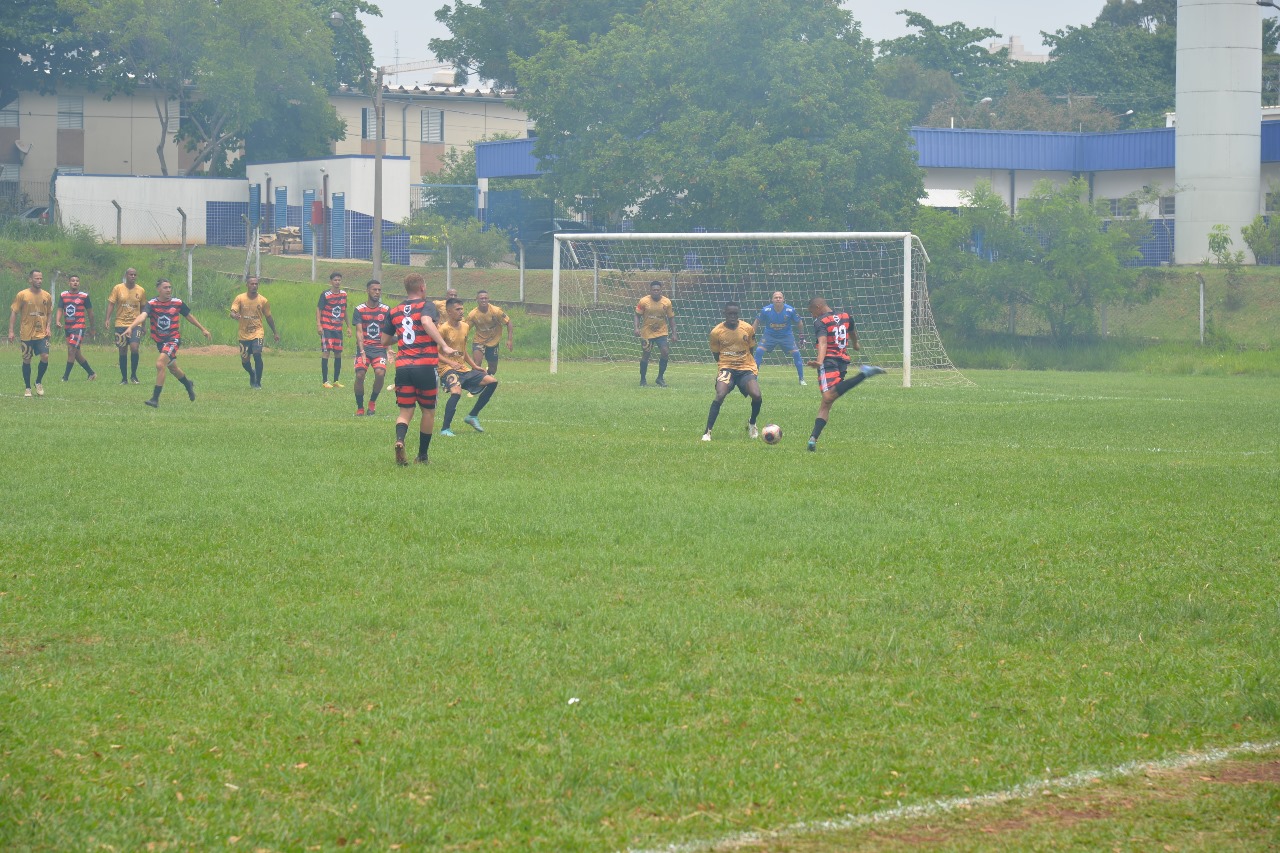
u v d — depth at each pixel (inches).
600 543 548.1
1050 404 1428.4
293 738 311.0
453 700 341.4
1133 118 4822.8
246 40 3873.0
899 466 821.2
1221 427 1139.3
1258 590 466.0
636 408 1322.6
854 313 2618.1
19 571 480.7
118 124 4330.7
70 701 333.7
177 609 428.8
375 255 2581.2
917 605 444.5
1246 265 3166.8
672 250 2709.2
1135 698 345.1
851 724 325.4
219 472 742.5
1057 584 476.4
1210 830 263.1
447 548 534.9
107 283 2669.8
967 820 268.8
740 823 266.4
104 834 256.7
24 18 3890.3
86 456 807.7
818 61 2659.9
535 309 2728.8
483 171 3919.8
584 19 3909.9
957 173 3602.4
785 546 542.9
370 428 1049.5
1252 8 3213.6
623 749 305.4
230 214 4008.4
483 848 254.4
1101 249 2527.1
